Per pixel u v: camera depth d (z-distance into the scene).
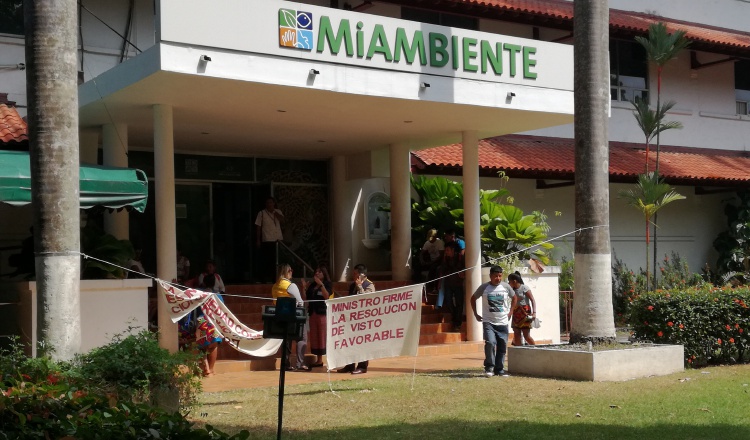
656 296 14.29
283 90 13.62
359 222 21.70
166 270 14.26
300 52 13.48
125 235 16.08
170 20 12.38
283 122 16.39
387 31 14.38
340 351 11.51
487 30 23.34
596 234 13.66
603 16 13.86
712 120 27.47
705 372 13.45
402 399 11.25
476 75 15.32
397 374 14.05
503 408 10.40
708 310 14.11
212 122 16.20
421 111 15.67
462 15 22.30
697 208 27.14
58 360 9.05
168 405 9.06
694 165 25.20
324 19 13.73
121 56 17.91
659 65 22.11
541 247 19.47
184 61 12.48
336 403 11.02
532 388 11.89
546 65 16.20
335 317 11.55
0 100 16.47
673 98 26.66
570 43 24.12
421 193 21.03
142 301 13.12
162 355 9.22
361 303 11.60
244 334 11.80
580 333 13.69
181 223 19.78
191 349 10.60
